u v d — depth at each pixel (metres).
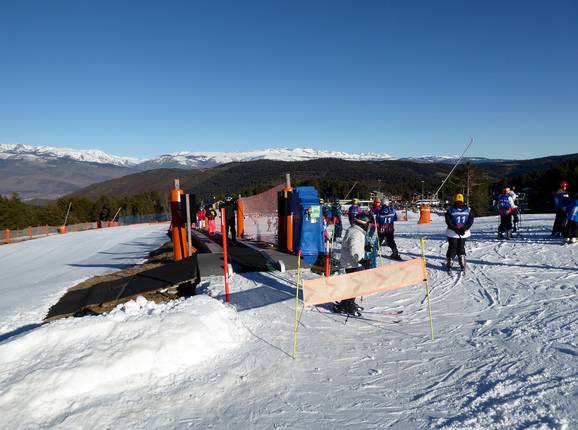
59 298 9.75
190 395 3.76
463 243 8.45
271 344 4.98
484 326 5.28
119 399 3.65
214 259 9.50
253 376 4.14
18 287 12.50
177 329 4.65
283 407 3.54
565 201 11.55
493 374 3.87
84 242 30.62
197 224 26.25
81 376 3.77
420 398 3.57
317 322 5.80
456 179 50.59
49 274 15.23
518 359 4.15
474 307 6.17
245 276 8.64
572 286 6.70
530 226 15.18
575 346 4.29
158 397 3.72
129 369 4.00
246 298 7.05
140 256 19.14
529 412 3.14
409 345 4.86
